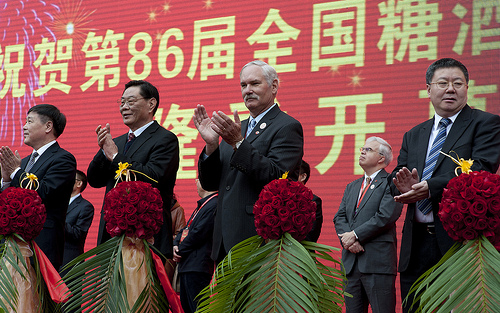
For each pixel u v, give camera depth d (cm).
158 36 498
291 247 197
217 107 468
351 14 433
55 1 540
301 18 449
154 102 304
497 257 182
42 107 333
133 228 239
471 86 395
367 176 351
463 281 180
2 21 559
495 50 392
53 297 255
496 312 174
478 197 188
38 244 305
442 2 409
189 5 490
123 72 506
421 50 411
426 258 231
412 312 233
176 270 391
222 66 471
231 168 249
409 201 221
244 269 198
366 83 424
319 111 435
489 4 397
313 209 208
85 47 524
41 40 541
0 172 338
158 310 238
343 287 202
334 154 428
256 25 463
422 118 406
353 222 340
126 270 235
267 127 250
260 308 187
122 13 514
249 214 237
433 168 238
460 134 236
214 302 204
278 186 206
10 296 235
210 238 360
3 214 250
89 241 494
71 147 516
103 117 508
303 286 189
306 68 443
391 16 421
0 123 543
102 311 222
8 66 549
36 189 286
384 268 320
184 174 474
